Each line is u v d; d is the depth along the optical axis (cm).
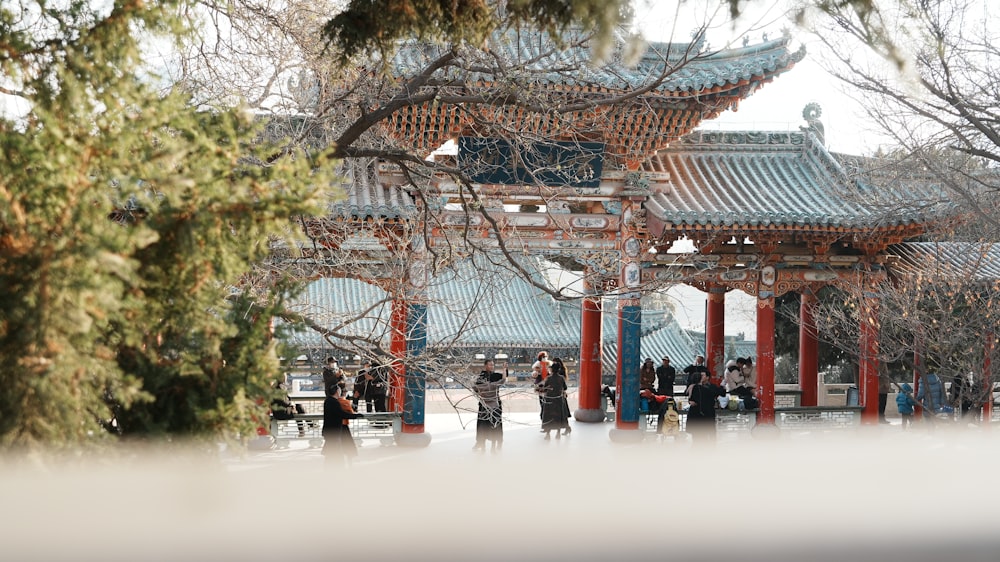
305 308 1989
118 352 811
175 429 806
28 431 688
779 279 3338
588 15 920
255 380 827
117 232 709
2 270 704
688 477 353
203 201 768
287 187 803
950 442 470
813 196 3303
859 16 900
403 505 338
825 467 362
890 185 3055
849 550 326
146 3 942
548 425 3098
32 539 336
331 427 2417
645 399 3288
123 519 346
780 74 2834
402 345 2800
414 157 1792
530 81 1852
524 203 3139
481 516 332
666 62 1838
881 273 3312
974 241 2869
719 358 3741
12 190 732
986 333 2705
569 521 326
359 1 1194
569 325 4725
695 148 3516
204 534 336
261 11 1742
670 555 319
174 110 848
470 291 4775
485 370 2761
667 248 3350
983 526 334
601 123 2914
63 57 883
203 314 797
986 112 2150
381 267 2695
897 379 4419
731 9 993
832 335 3366
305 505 347
